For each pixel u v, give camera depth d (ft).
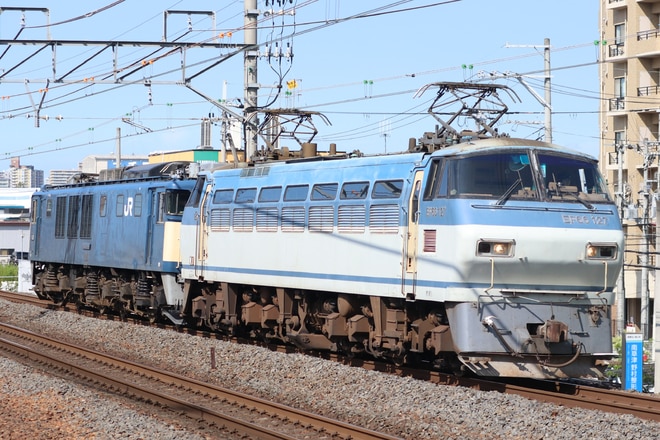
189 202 192.75
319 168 156.35
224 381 145.48
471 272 124.06
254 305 173.58
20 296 305.12
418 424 107.65
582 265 127.95
